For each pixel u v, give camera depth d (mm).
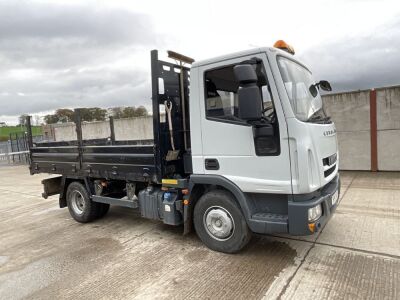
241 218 3699
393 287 2973
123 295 3129
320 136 3514
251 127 3449
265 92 3375
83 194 5520
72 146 5531
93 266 3840
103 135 14117
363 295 2867
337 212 5270
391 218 4871
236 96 3504
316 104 4023
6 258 4297
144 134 12711
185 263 3744
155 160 4250
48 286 3426
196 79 3824
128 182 5000
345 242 4055
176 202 4164
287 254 3816
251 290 3070
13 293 3324
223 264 3652
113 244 4535
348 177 8180
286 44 3824
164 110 4266
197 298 2994
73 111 5410
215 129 3721
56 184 6133
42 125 18672
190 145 4395
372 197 6105
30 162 6504
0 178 13094
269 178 3424
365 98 8648
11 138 21188
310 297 2887
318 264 3506
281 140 3299
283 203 3527
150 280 3396
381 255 3641
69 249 4461
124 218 5875
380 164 8656
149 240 4605
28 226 5789
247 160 3537
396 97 8242
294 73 3686
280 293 2982
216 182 3768
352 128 8922
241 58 3492
